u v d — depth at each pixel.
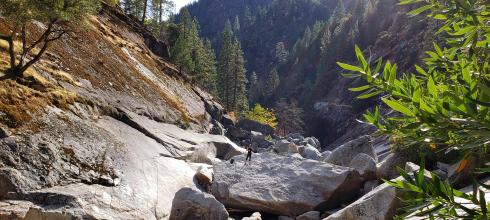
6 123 14.29
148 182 16.53
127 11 71.88
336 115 86.88
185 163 21.77
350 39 108.25
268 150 36.97
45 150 14.28
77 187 13.62
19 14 16.08
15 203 11.59
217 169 22.06
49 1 16.67
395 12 103.31
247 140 48.31
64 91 19.83
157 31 77.94
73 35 30.09
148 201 15.02
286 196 18.36
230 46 82.31
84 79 24.88
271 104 117.19
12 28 23.73
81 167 14.88
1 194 11.75
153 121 27.58
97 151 16.52
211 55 93.12
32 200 12.03
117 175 15.70
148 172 17.47
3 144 13.25
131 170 16.73
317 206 17.84
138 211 13.97
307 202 17.83
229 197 19.11
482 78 1.75
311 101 101.06
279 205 18.06
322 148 82.19
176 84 46.94
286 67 139.25
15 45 22.27
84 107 20.09
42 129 15.36
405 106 1.74
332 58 106.88
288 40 190.00
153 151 20.50
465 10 1.84
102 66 29.55
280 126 84.00
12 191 11.95
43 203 12.11
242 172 21.31
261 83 127.06
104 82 27.20
